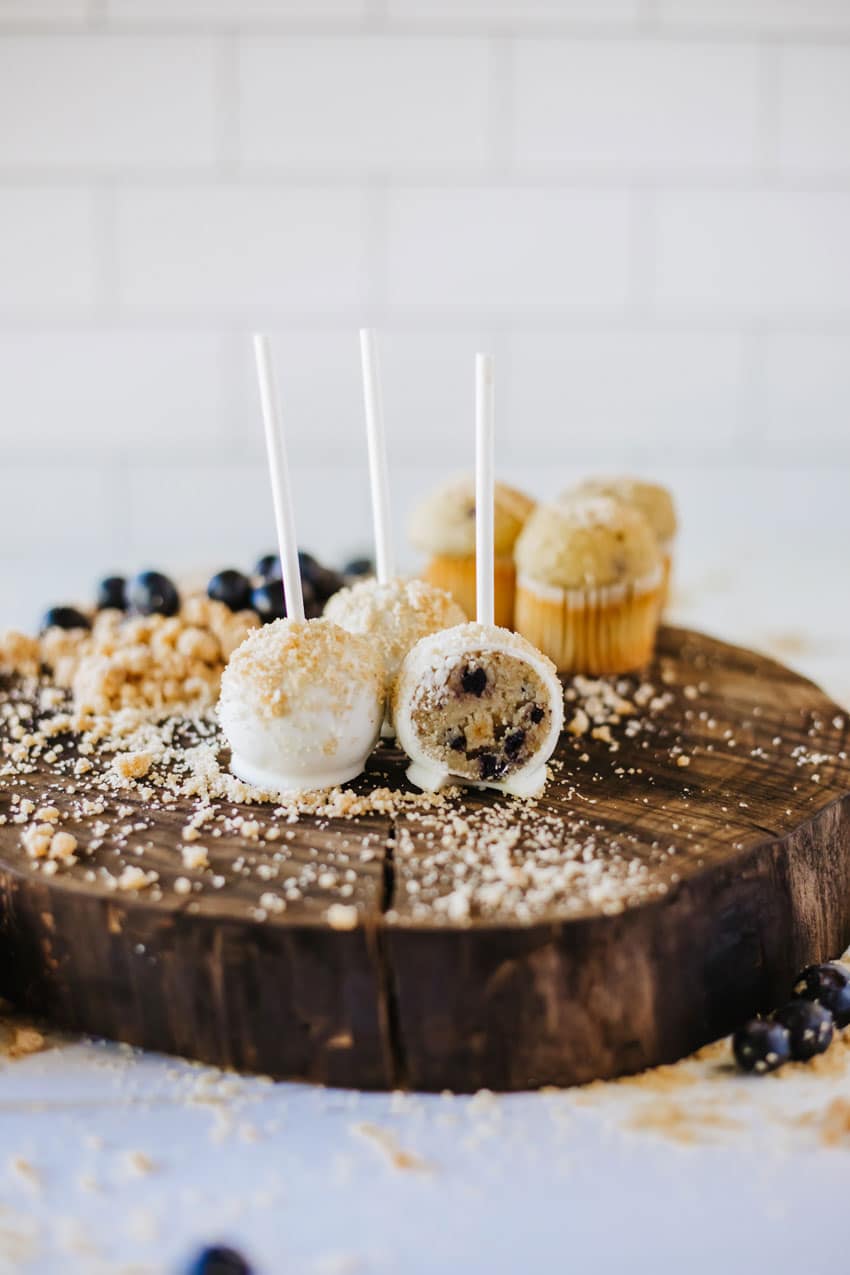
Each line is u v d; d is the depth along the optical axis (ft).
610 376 3.28
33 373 3.21
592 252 3.20
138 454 3.28
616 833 1.82
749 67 3.10
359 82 3.08
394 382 3.26
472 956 1.67
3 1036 1.78
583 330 3.25
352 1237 1.57
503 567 2.40
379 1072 1.71
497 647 1.90
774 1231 1.58
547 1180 1.62
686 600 2.97
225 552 3.28
